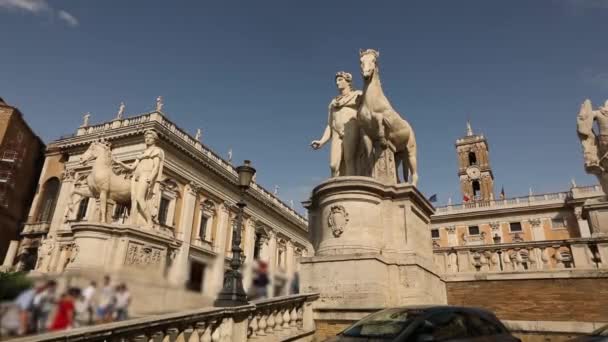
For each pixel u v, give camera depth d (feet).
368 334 15.19
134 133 89.04
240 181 26.66
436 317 15.39
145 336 13.70
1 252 96.99
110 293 23.58
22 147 106.63
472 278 30.55
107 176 37.06
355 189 27.32
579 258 30.30
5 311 18.15
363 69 30.60
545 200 141.49
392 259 25.95
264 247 131.85
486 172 187.32
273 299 21.17
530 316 27.61
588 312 25.90
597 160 33.55
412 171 33.17
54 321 19.69
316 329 24.23
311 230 31.37
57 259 71.72
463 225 150.82
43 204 103.24
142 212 36.35
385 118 30.37
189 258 92.84
